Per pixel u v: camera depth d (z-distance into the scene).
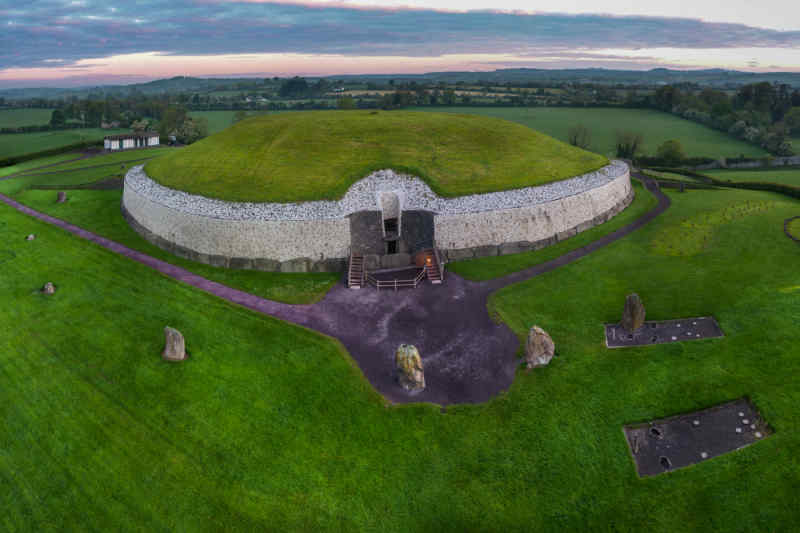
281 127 53.31
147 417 24.44
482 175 44.66
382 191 41.75
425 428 23.72
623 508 19.47
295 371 27.55
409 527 19.31
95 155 86.31
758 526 18.02
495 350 29.22
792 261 35.00
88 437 23.39
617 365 26.75
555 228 42.56
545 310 32.69
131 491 20.75
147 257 41.75
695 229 42.66
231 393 25.88
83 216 51.22
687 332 28.91
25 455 22.52
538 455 21.97
